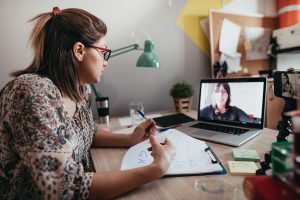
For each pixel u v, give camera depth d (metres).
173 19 1.67
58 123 0.55
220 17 1.79
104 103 1.27
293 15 1.91
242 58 1.92
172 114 1.42
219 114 1.07
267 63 2.03
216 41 1.79
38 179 0.48
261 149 0.77
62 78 0.68
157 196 0.53
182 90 1.49
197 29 1.76
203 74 1.82
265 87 0.94
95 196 0.53
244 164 0.64
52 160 0.50
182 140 0.84
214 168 0.62
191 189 0.55
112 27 1.51
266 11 2.02
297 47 1.74
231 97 1.04
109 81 1.55
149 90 1.67
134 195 0.54
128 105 1.63
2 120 0.57
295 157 0.30
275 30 1.95
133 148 0.81
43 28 0.68
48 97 0.57
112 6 1.50
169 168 0.63
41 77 0.62
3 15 1.30
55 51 0.66
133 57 1.59
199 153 0.72
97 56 0.71
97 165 0.72
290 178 0.32
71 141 0.57
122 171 0.57
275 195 0.32
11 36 1.33
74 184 0.52
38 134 0.50
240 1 1.91
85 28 0.67
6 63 1.33
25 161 0.51
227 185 0.53
